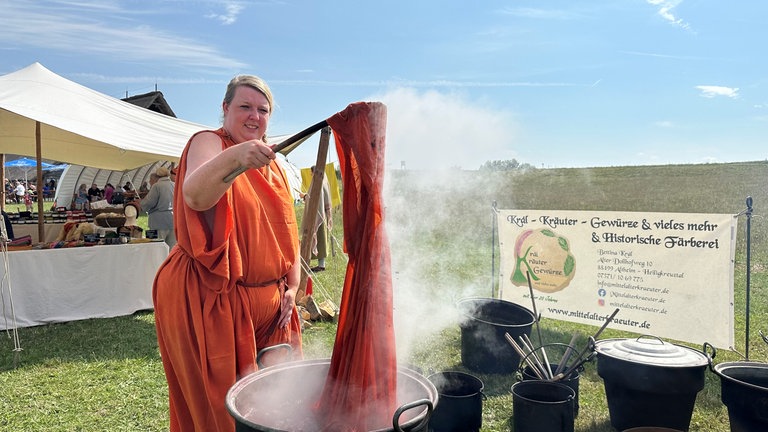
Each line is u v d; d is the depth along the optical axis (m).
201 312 2.01
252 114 2.05
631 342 3.17
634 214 4.38
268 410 1.74
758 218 11.27
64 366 4.32
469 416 2.89
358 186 1.72
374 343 1.61
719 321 3.95
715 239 3.96
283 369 1.84
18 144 8.18
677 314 4.16
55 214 9.45
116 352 4.70
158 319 2.10
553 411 2.76
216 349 2.00
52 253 5.63
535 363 3.63
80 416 3.39
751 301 6.16
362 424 1.54
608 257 4.55
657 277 4.27
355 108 1.61
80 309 5.83
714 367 2.92
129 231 7.13
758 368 2.97
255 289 2.13
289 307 2.30
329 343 4.83
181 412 2.15
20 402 3.60
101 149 8.82
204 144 1.99
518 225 5.14
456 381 3.19
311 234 5.37
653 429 2.57
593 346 3.28
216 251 1.94
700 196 13.67
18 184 25.50
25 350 4.74
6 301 5.37
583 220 4.69
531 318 4.31
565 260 4.83
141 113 7.63
